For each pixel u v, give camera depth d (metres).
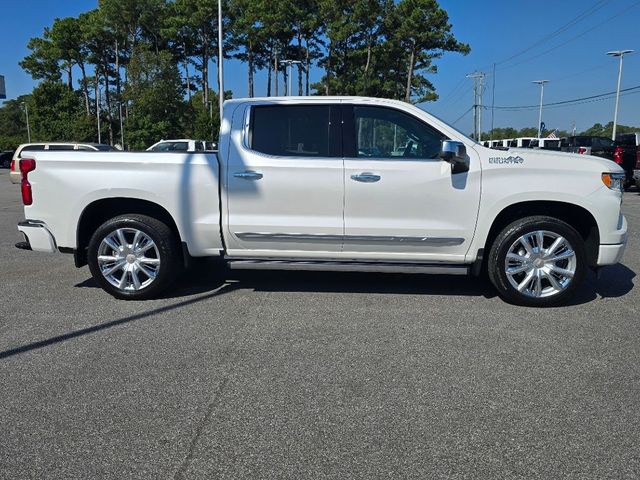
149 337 4.41
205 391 3.47
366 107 5.16
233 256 5.39
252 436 2.96
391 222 5.08
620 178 5.03
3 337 4.39
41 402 3.33
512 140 26.56
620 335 4.47
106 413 3.20
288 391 3.47
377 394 3.44
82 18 61.00
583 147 20.20
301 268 5.23
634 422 3.11
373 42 48.78
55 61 63.06
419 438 2.95
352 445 2.88
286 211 5.14
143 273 5.44
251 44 53.41
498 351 4.13
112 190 5.24
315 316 4.92
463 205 5.03
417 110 5.14
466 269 5.14
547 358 4.00
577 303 5.33
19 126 110.94
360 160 5.06
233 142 5.18
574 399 3.38
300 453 2.81
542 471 2.66
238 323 4.74
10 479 2.59
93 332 4.51
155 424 3.08
